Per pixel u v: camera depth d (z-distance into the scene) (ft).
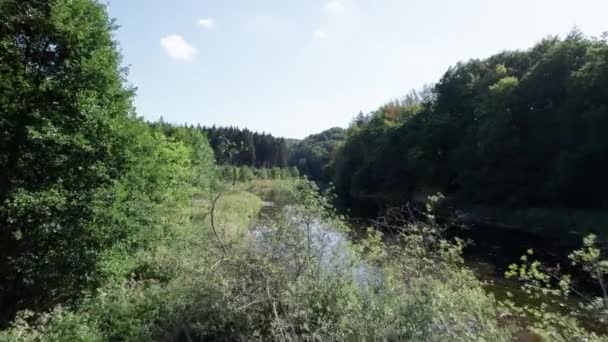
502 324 22.95
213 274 19.76
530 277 18.85
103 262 28.30
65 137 27.37
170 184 43.96
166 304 20.85
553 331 18.61
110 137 30.73
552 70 113.19
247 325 17.79
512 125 114.93
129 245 31.37
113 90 31.40
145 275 32.19
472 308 17.47
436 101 179.32
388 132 194.39
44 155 27.63
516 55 162.50
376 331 15.93
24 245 26.94
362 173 196.85
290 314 16.40
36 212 26.20
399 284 18.35
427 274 18.94
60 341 17.83
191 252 28.60
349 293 17.60
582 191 96.68
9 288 26.68
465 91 162.30
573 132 100.22
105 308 21.31
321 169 320.09
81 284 27.78
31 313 21.20
